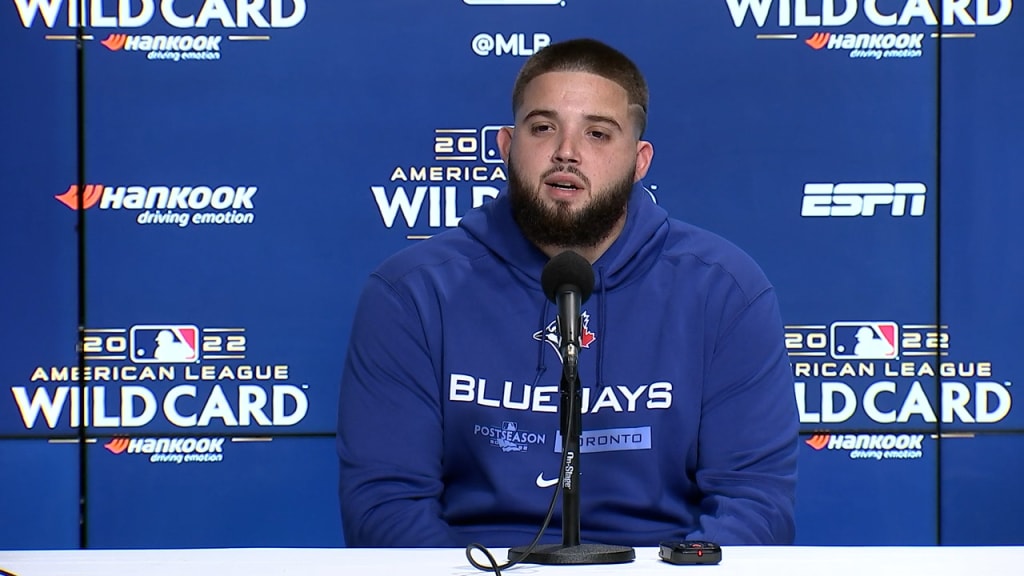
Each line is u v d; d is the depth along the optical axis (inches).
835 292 464.8
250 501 463.8
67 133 458.0
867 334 464.8
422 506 317.1
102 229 458.9
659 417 324.8
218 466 463.2
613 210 328.5
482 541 318.3
